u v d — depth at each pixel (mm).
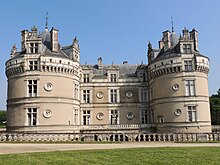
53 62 43281
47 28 48969
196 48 46938
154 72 47719
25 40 45531
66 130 43000
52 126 41781
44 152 20531
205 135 38938
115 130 47281
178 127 43125
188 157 19172
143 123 52344
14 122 42906
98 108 52938
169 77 45062
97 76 54312
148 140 39688
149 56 53719
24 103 42312
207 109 44406
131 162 17234
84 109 52594
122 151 21297
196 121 42750
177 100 43781
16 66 43625
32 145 29516
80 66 52844
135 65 59375
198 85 44031
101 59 57688
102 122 52438
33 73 42625
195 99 43344
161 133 41406
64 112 43250
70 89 45031
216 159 18719
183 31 45969
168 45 47312
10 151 22266
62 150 22828
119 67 58344
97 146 28469
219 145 29531
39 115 41656
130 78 54438
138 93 53969
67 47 48688
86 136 40250
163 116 45156
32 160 16641
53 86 42938
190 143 33750
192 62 44469
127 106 53375
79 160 17203
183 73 44094
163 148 24109
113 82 54125
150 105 52125
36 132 41031
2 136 36312
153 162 17484
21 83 43125
